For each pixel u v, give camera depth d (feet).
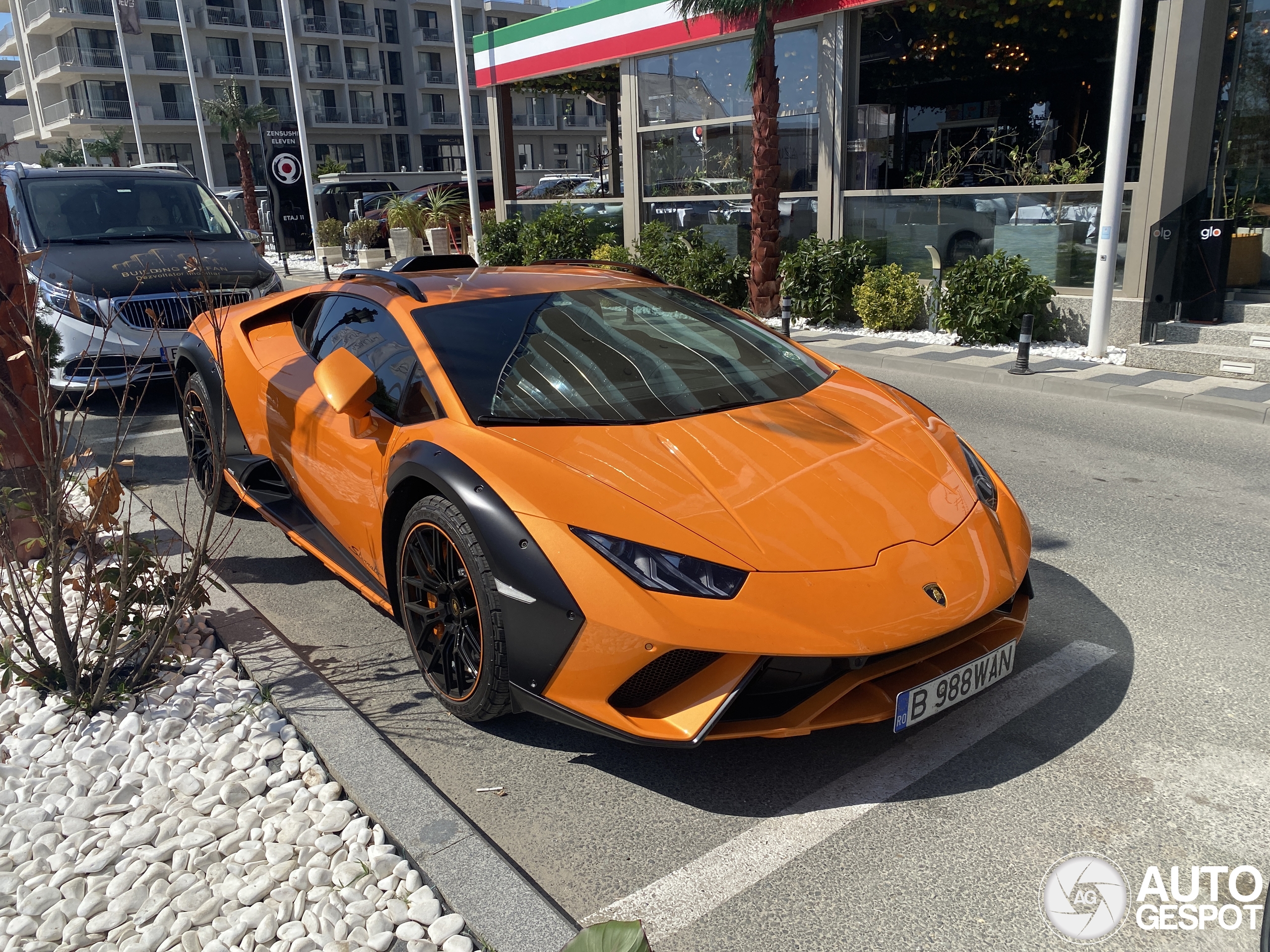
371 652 11.64
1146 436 21.43
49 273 24.31
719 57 45.27
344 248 86.58
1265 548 14.34
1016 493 17.43
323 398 12.59
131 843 8.04
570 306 12.35
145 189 29.19
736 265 41.75
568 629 8.07
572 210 57.11
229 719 9.85
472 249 71.82
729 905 7.23
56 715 10.07
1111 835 7.88
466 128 61.82
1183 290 28.50
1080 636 11.56
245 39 190.19
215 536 15.72
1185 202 30.42
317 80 197.88
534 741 9.61
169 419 24.99
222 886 7.47
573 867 7.74
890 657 8.09
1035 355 31.01
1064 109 46.03
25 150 221.87
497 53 59.31
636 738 7.89
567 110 224.33
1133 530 15.29
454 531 8.96
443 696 9.81
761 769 9.01
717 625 7.72
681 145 48.60
